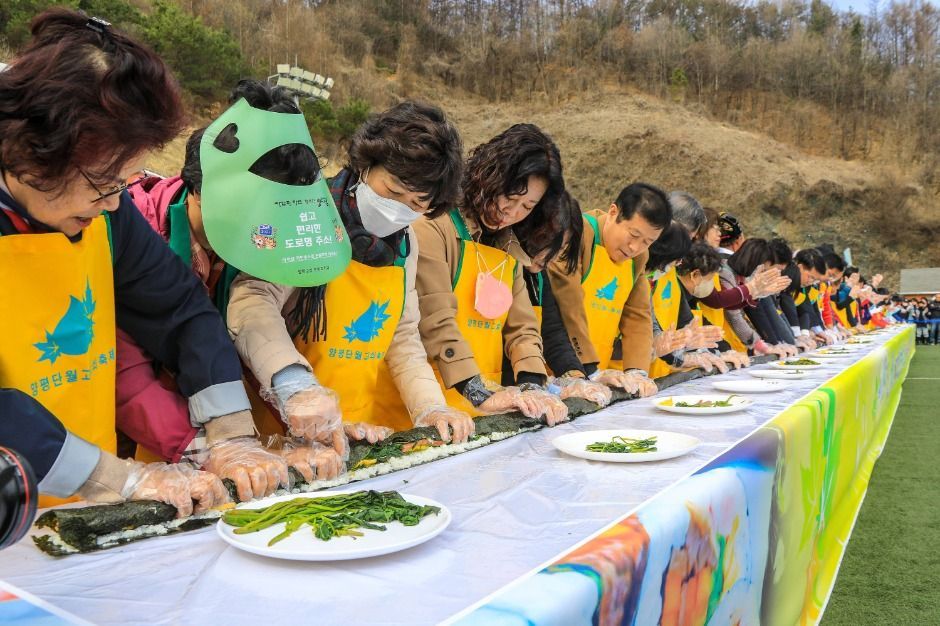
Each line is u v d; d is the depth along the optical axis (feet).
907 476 14.64
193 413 4.77
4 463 2.16
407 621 2.49
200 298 4.95
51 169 3.41
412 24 158.51
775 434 5.34
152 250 4.81
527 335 8.34
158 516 3.56
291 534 3.31
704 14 191.72
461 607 2.61
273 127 4.80
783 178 119.75
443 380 7.18
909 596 8.62
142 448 5.24
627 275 10.99
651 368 14.25
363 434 5.47
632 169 123.95
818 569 7.63
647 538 3.06
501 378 8.54
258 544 3.19
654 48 167.63
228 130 4.86
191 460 4.61
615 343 11.96
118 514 3.44
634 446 5.34
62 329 4.25
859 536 10.98
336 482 4.54
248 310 5.39
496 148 7.27
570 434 5.74
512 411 6.73
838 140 154.30
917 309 69.36
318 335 6.21
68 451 3.60
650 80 164.55
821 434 7.39
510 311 8.43
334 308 6.18
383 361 7.26
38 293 4.13
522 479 4.61
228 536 3.27
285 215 4.80
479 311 7.73
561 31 169.89
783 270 19.52
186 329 4.83
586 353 9.84
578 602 2.44
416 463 5.15
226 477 4.12
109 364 4.65
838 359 15.55
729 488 4.13
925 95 157.17
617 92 155.02
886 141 152.46
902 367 28.58
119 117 3.34
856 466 11.34
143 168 3.81
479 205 7.46
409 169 5.66
